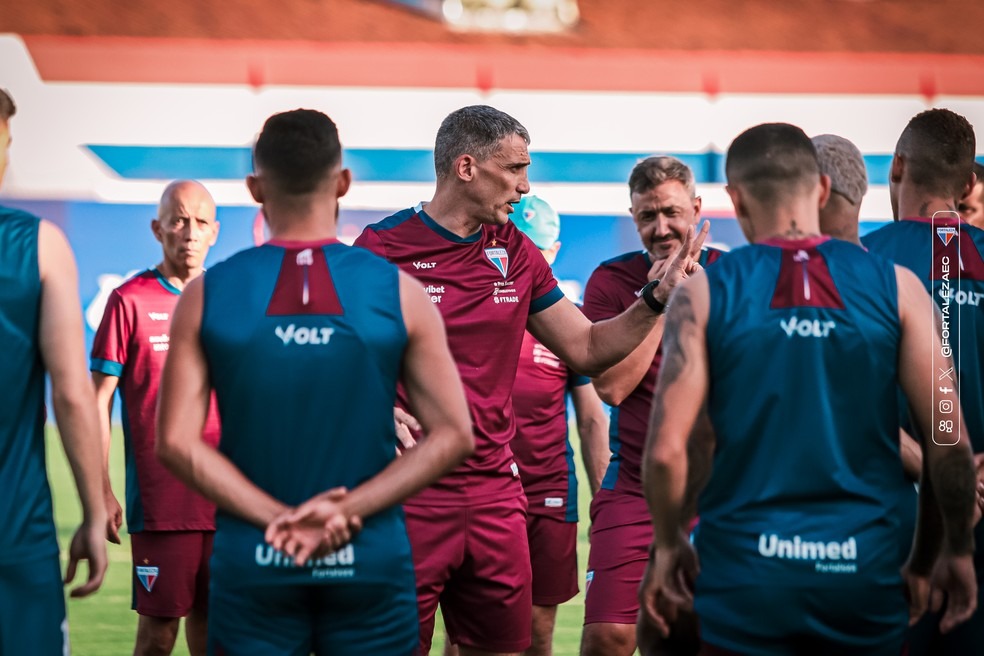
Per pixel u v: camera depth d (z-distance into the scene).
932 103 46.94
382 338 8.25
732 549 7.98
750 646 7.91
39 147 41.25
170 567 13.65
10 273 8.58
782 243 8.30
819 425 7.93
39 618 8.68
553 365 14.22
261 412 8.14
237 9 46.50
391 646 8.40
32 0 45.44
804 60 47.81
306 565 8.12
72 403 8.72
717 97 44.91
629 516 12.45
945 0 48.94
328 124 8.52
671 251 13.09
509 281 11.59
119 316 13.94
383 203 40.06
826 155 9.91
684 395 8.02
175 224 14.14
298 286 8.23
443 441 8.30
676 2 48.69
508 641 11.59
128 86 42.88
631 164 42.84
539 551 14.17
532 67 46.72
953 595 8.67
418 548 11.20
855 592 7.86
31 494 8.70
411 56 46.09
